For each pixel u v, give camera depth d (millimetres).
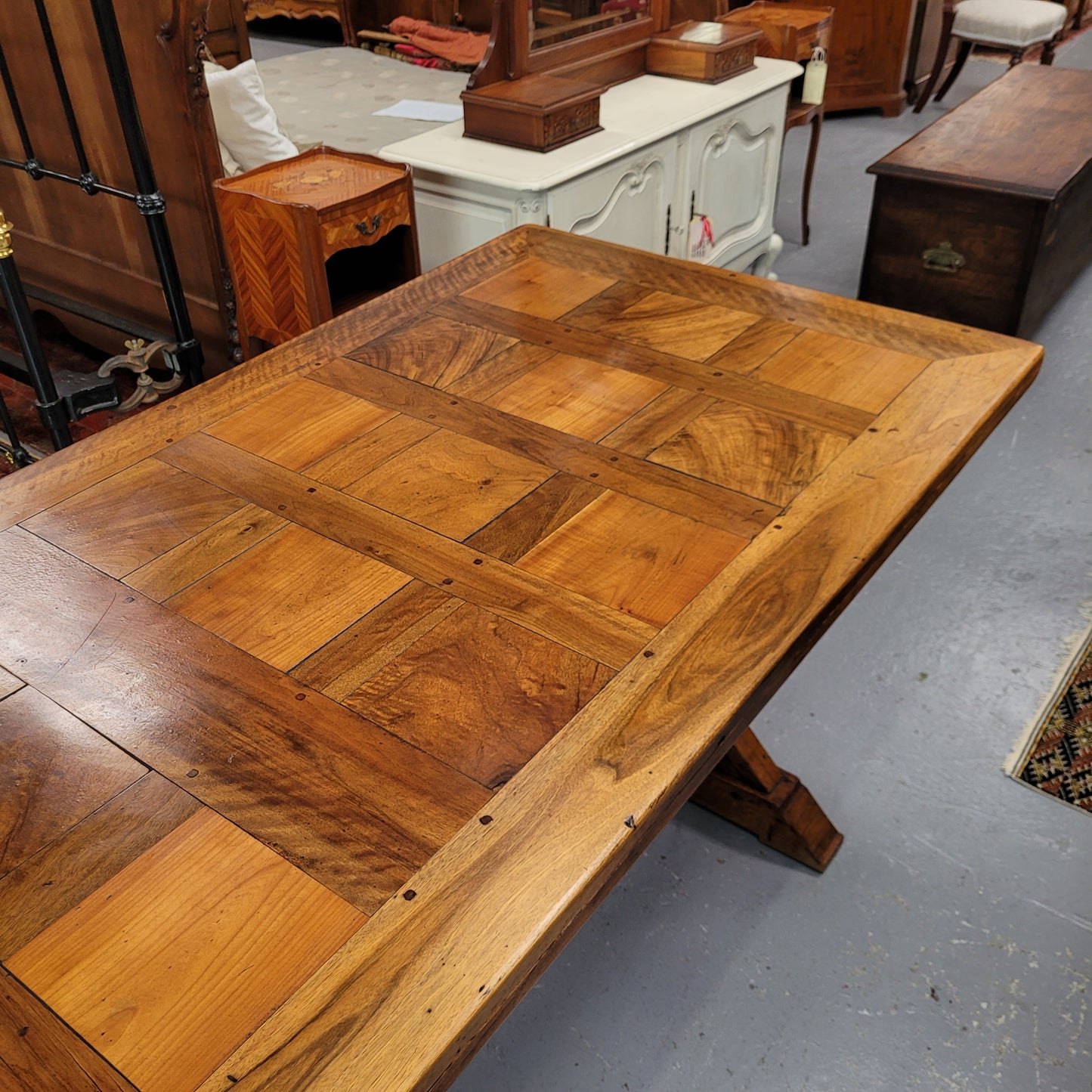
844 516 1339
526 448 1502
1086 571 2574
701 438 1517
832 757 2113
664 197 3260
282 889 895
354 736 1040
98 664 1142
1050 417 3174
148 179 2295
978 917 1806
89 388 2400
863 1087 1568
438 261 3096
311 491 1419
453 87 5289
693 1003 1691
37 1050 784
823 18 3934
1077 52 6672
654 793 969
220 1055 774
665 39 3469
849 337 1781
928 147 3508
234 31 3086
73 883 907
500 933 850
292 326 2826
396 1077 755
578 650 1140
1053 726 2164
